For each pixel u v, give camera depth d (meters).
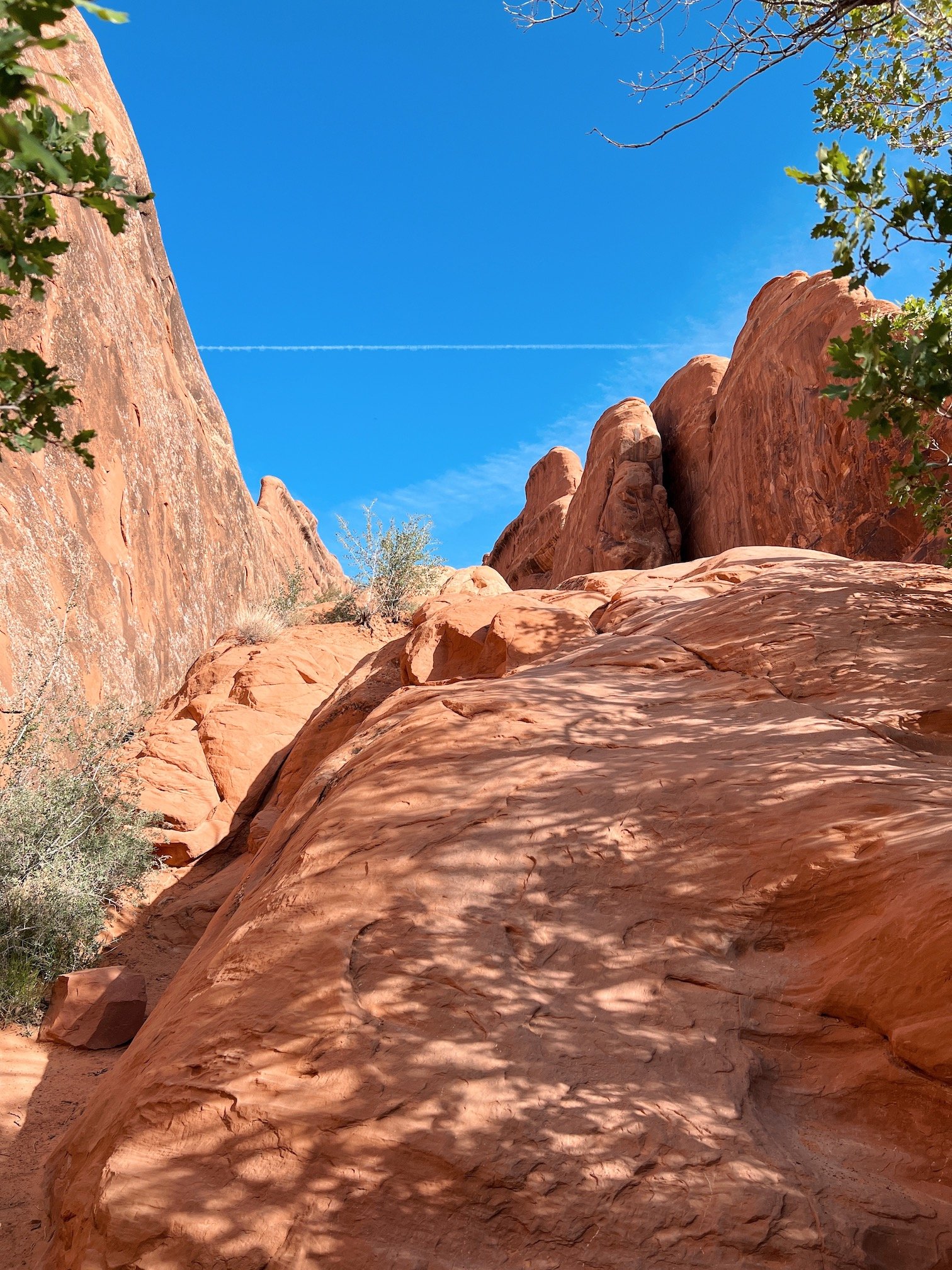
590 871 3.17
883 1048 2.51
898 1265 2.08
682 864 3.17
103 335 14.95
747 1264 2.04
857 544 13.15
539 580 33.75
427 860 3.22
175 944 8.93
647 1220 2.12
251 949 3.03
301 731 11.12
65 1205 2.68
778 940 2.93
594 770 3.75
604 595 8.75
